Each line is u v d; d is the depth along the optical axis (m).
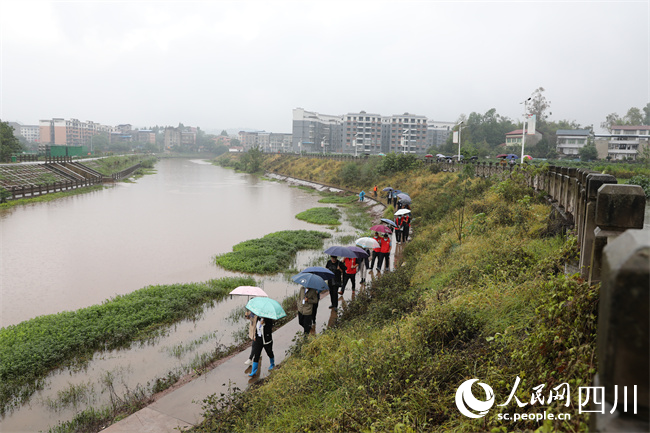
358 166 60.53
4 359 10.39
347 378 7.10
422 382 5.85
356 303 12.15
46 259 21.78
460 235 15.82
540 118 99.25
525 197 16.11
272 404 7.27
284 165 91.25
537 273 8.31
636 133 92.31
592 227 5.57
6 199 41.34
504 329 6.68
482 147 91.50
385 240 16.58
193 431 7.04
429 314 7.89
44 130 171.62
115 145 183.25
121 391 9.36
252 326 9.48
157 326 13.09
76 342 11.49
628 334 1.25
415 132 139.25
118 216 35.97
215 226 31.89
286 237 26.05
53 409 8.75
